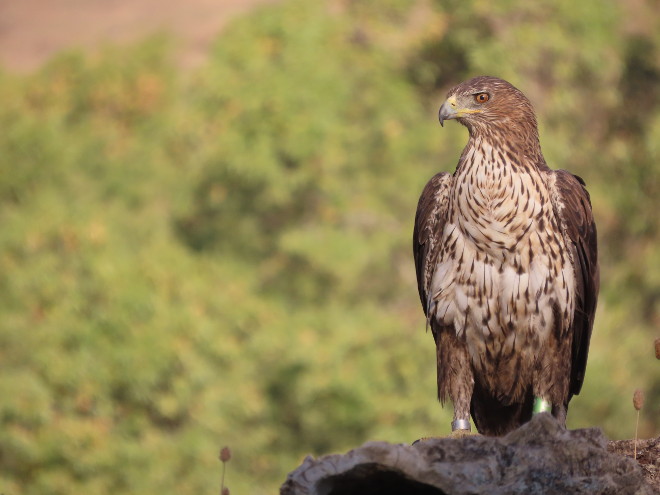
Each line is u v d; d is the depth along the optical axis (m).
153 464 15.93
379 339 17.62
